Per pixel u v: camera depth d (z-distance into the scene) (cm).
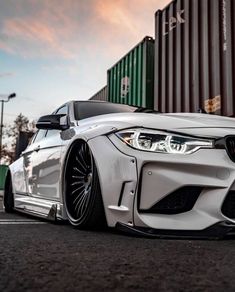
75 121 314
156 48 723
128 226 221
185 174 215
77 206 269
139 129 230
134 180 218
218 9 557
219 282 131
